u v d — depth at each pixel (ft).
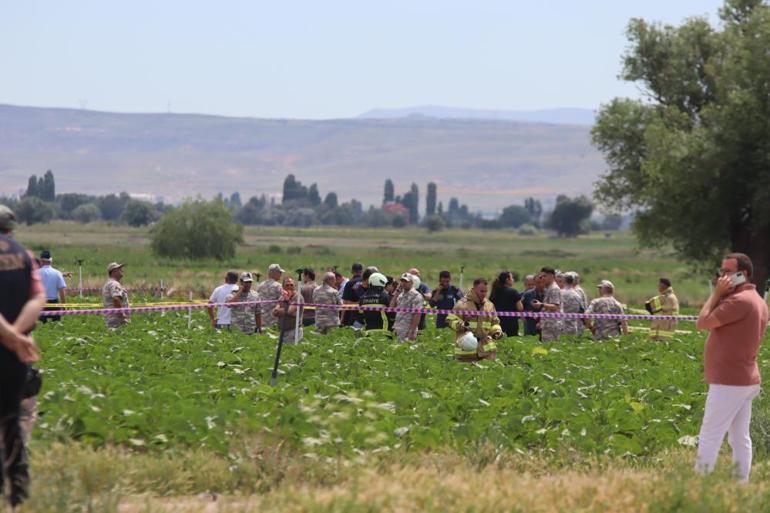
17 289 69.51
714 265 416.67
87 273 524.11
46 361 137.18
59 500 66.69
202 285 446.19
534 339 186.91
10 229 72.49
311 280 208.33
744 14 427.33
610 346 190.70
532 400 117.08
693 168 386.73
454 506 70.95
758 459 105.91
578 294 205.36
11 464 69.10
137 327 199.52
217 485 79.71
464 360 153.48
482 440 93.86
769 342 234.79
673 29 430.20
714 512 75.77
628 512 73.72
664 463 96.27
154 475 78.89
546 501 74.38
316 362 145.07
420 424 99.55
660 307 214.07
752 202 384.68
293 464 82.48
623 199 430.20
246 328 199.82
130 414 90.99
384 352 165.07
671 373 155.43
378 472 83.97
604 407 116.06
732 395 90.53
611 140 428.56
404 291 181.68
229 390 112.27
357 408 103.09
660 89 433.48
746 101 379.55
